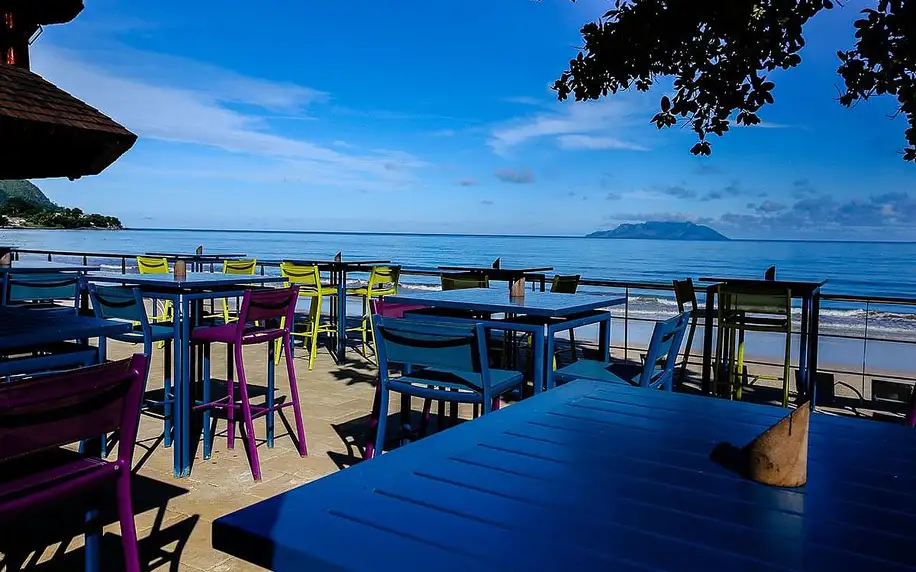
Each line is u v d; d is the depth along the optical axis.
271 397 4.46
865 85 4.55
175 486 3.68
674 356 3.68
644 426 1.77
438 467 1.41
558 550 1.03
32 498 1.75
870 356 10.50
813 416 1.93
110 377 1.91
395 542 1.05
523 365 6.85
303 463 4.10
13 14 5.09
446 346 3.19
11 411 1.67
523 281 4.15
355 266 7.95
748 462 1.37
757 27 4.74
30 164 4.88
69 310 4.17
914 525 1.15
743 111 4.95
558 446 1.58
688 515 1.18
